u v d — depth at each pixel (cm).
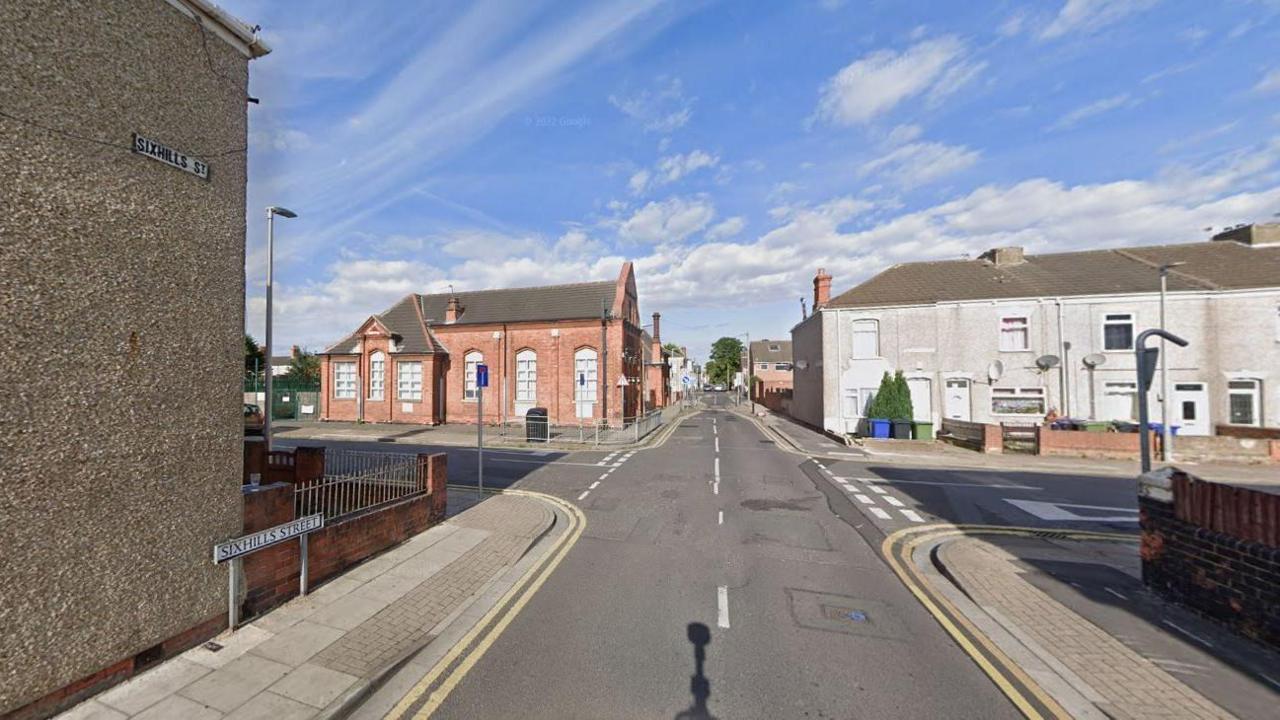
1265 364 2028
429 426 2864
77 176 378
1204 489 555
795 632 528
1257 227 2372
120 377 404
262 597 529
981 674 452
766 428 2928
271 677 425
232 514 498
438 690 425
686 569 709
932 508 1080
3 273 336
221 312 491
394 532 754
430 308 3259
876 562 750
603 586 648
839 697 417
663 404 5169
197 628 461
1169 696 417
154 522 426
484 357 2988
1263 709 398
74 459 372
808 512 1030
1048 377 2244
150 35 433
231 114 509
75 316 375
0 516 330
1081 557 771
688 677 443
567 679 439
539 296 3127
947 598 620
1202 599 553
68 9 374
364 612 547
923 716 394
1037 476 1473
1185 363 2108
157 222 436
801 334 3259
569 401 2850
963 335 2345
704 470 1514
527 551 790
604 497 1152
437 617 554
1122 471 1571
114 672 397
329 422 3062
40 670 352
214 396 482
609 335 2819
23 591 343
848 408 2492
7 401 336
